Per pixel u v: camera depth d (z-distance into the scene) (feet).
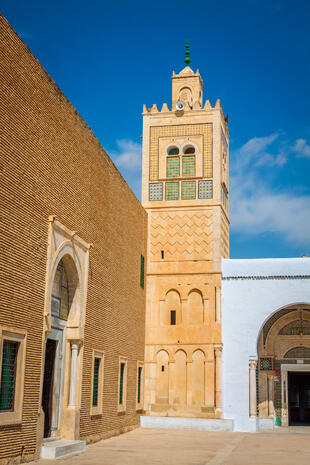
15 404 46.32
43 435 54.29
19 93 48.39
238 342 91.20
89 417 63.82
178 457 54.54
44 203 53.01
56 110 56.29
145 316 93.35
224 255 98.43
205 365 90.74
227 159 107.04
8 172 46.19
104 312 70.74
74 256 60.13
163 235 96.43
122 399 78.64
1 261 44.68
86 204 64.59
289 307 98.99
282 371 98.78
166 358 92.12
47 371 57.16
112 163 75.25
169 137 99.81
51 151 54.90
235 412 89.04
